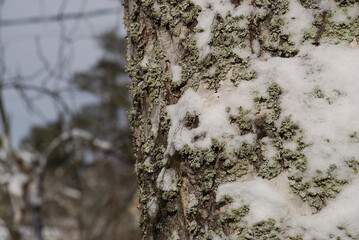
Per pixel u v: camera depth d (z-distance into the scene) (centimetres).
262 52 96
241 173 95
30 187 352
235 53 97
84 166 468
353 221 90
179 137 98
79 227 460
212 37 98
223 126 96
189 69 99
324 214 92
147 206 101
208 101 97
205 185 96
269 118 95
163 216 99
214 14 99
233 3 98
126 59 107
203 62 98
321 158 92
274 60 96
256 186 94
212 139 96
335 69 94
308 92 94
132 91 105
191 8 100
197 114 97
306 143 93
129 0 106
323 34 95
